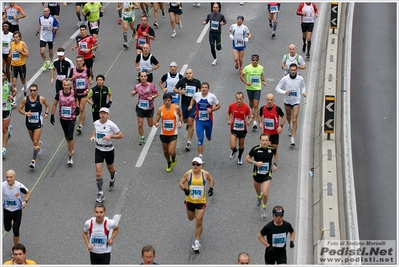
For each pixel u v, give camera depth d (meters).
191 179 41.09
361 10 91.00
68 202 47.81
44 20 68.81
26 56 63.19
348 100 64.62
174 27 78.50
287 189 48.81
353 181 51.00
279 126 49.41
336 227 42.00
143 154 54.03
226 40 78.00
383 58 74.75
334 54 69.88
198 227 41.75
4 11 74.62
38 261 41.69
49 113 60.78
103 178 50.62
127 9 75.06
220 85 66.00
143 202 47.62
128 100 63.34
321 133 54.34
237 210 46.47
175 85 55.16
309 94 63.78
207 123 51.50
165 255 41.97
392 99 64.94
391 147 56.06
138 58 60.06
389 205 48.00
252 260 41.53
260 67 56.66
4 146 53.75
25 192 41.94
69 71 57.97
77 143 55.84
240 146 51.50
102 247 37.72
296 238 43.47
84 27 63.88
